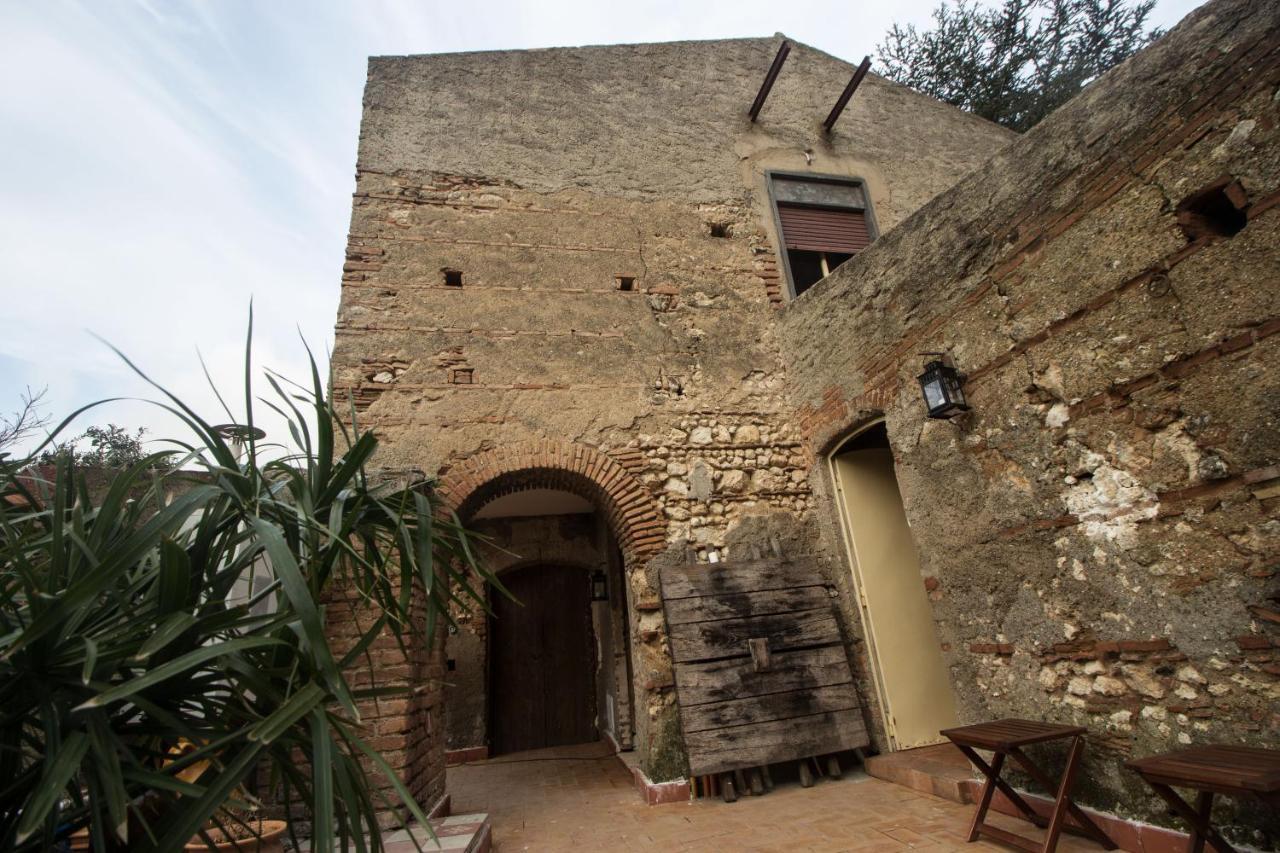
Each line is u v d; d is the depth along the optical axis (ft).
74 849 8.22
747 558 19.04
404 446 17.99
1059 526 11.79
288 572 6.88
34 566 7.66
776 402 21.57
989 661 13.21
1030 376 12.46
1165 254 10.23
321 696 6.70
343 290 19.34
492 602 31.58
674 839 12.76
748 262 23.68
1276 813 8.46
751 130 26.32
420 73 23.34
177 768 6.20
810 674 17.07
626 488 19.07
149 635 6.70
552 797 17.81
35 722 6.51
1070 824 11.09
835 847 11.48
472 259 20.84
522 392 19.43
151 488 8.55
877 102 28.99
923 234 15.75
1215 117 9.66
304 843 11.99
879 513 19.95
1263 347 8.91
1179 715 9.72
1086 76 42.96
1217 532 9.37
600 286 21.61
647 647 17.44
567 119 24.16
